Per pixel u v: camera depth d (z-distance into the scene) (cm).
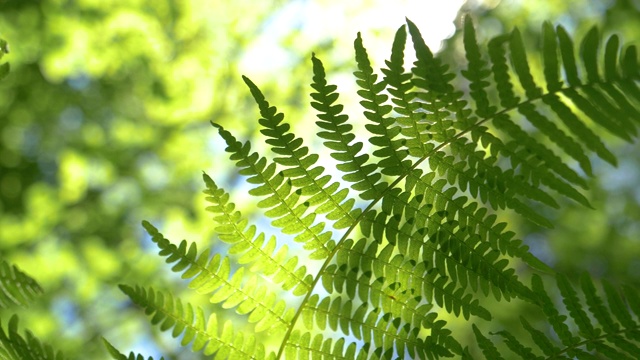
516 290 143
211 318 150
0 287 156
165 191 812
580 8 724
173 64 671
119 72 745
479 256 146
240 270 151
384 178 569
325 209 150
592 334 135
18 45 671
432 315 147
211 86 677
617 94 131
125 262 693
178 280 696
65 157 688
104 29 645
